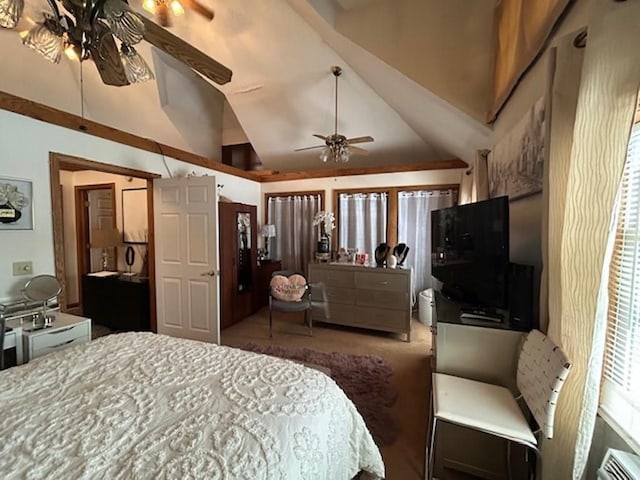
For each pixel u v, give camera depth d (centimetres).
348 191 497
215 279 336
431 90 248
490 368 171
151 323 368
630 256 110
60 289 238
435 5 240
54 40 157
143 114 443
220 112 562
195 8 297
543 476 128
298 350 330
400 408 226
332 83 392
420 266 459
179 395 117
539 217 167
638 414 102
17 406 109
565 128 122
